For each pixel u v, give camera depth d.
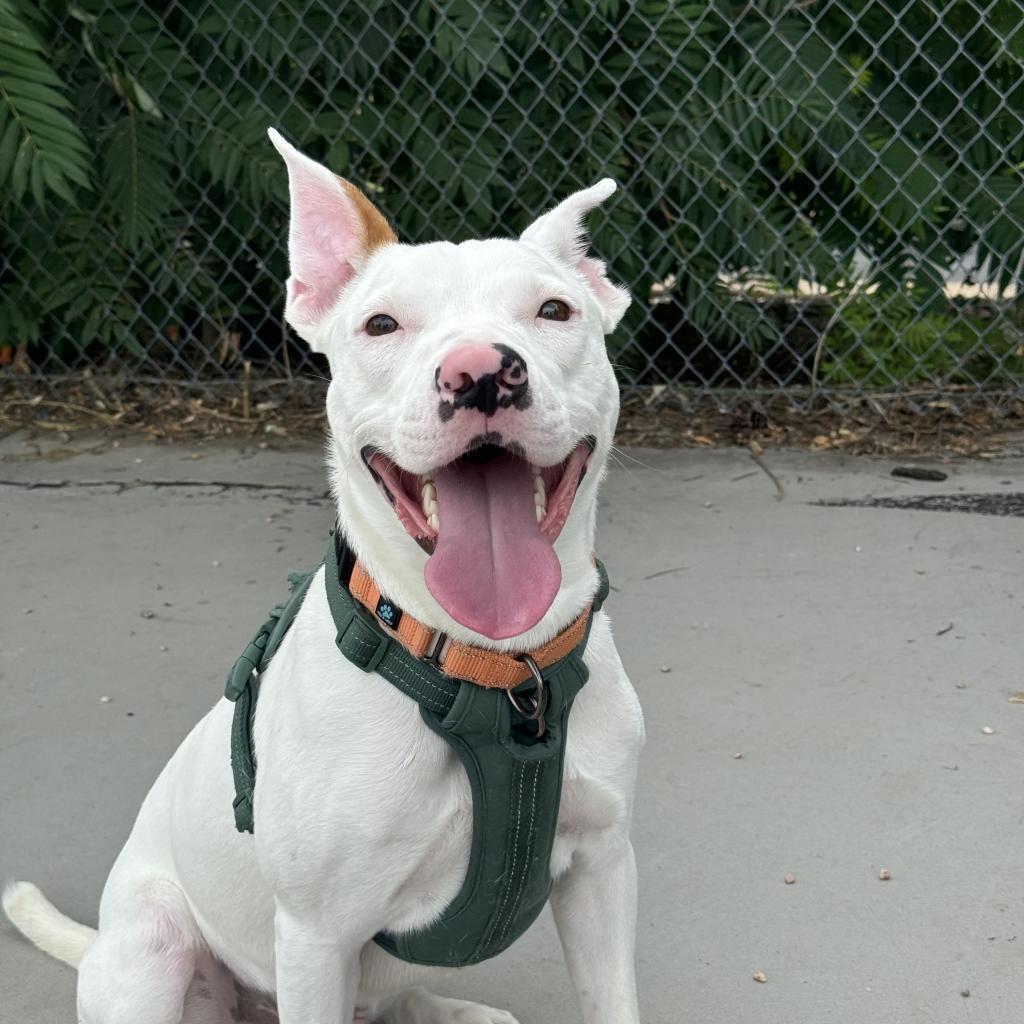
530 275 0.76
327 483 1.89
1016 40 1.93
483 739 0.71
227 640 1.43
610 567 1.57
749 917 0.97
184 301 2.30
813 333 2.20
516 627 0.68
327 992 0.74
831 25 2.01
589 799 0.76
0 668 1.39
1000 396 2.01
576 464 0.74
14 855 1.08
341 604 0.73
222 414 2.16
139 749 1.23
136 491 1.89
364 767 0.71
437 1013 0.88
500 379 0.67
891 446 1.90
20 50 1.90
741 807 1.10
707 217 2.08
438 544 0.70
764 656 1.34
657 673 1.32
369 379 0.74
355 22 2.08
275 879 0.73
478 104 2.03
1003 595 1.44
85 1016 0.83
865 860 1.03
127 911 0.84
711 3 1.93
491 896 0.73
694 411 2.07
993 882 0.99
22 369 2.33
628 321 2.14
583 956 0.80
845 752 1.17
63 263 2.25
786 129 2.03
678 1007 0.89
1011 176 2.03
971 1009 0.88
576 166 2.10
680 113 2.03
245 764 0.76
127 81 2.11
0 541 1.73
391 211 2.15
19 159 1.90
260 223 2.15
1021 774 1.12
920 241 2.06
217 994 0.86
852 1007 0.88
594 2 1.95
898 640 1.36
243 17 2.08
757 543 1.61
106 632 1.46
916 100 2.01
